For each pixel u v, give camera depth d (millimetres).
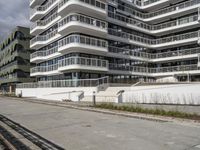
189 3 42281
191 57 40406
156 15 47531
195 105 19422
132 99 23328
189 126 10875
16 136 9000
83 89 28766
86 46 31047
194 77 40938
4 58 70562
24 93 45156
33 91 41125
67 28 31641
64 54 35406
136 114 14859
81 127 10711
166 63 46156
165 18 47062
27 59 57531
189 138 8391
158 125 11172
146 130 9906
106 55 36000
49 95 33812
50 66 40406
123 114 14992
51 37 40125
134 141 7988
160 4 47219
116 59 38188
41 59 42688
